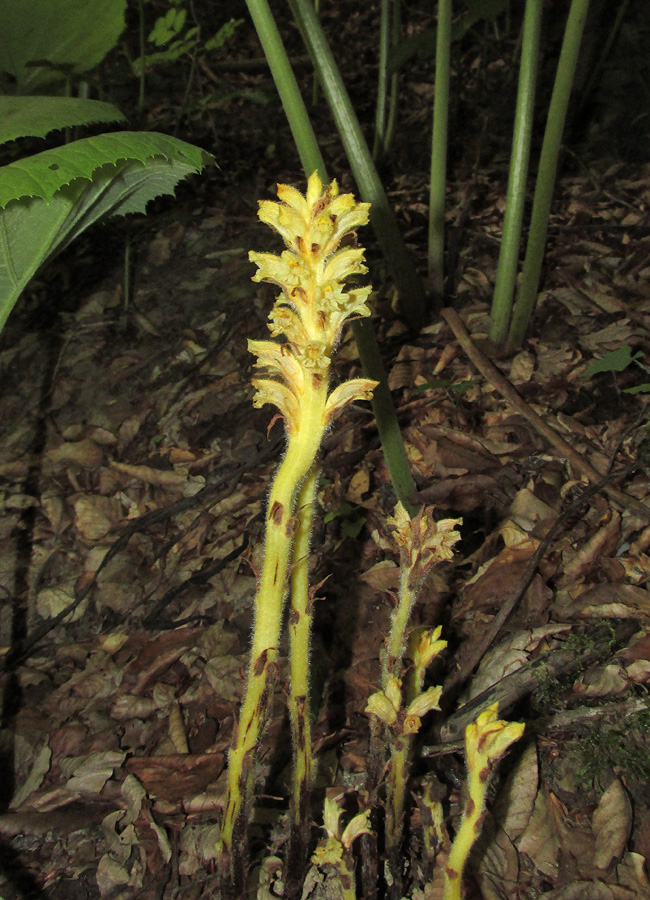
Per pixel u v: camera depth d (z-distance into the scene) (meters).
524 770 1.36
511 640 1.56
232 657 1.78
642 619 1.57
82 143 0.85
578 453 1.94
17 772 1.65
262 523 2.14
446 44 2.12
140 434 2.58
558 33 3.96
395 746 0.97
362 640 1.69
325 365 0.71
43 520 2.35
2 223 1.01
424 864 1.21
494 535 1.81
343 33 4.61
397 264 2.36
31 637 1.99
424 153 3.54
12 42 1.80
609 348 2.29
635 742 1.37
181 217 3.41
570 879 1.23
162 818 1.47
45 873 1.43
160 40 3.04
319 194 0.72
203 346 2.82
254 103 4.11
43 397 2.80
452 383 2.30
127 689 1.78
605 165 3.18
